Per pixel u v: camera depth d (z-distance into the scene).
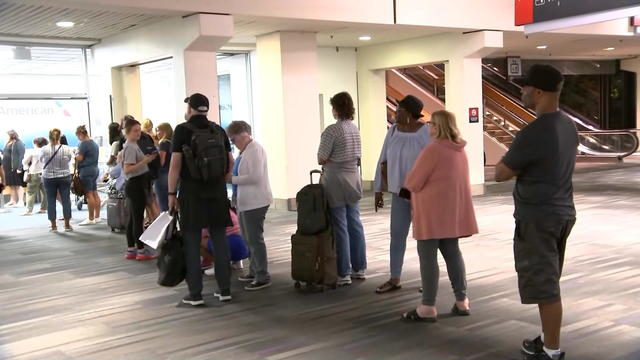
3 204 11.70
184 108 8.45
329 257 5.02
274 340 3.96
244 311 4.62
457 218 4.05
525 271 3.18
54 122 12.10
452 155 4.02
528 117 18.36
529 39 12.57
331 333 4.05
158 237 4.61
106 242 7.81
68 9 7.71
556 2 8.72
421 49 11.59
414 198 4.11
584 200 10.06
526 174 3.17
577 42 13.68
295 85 9.99
